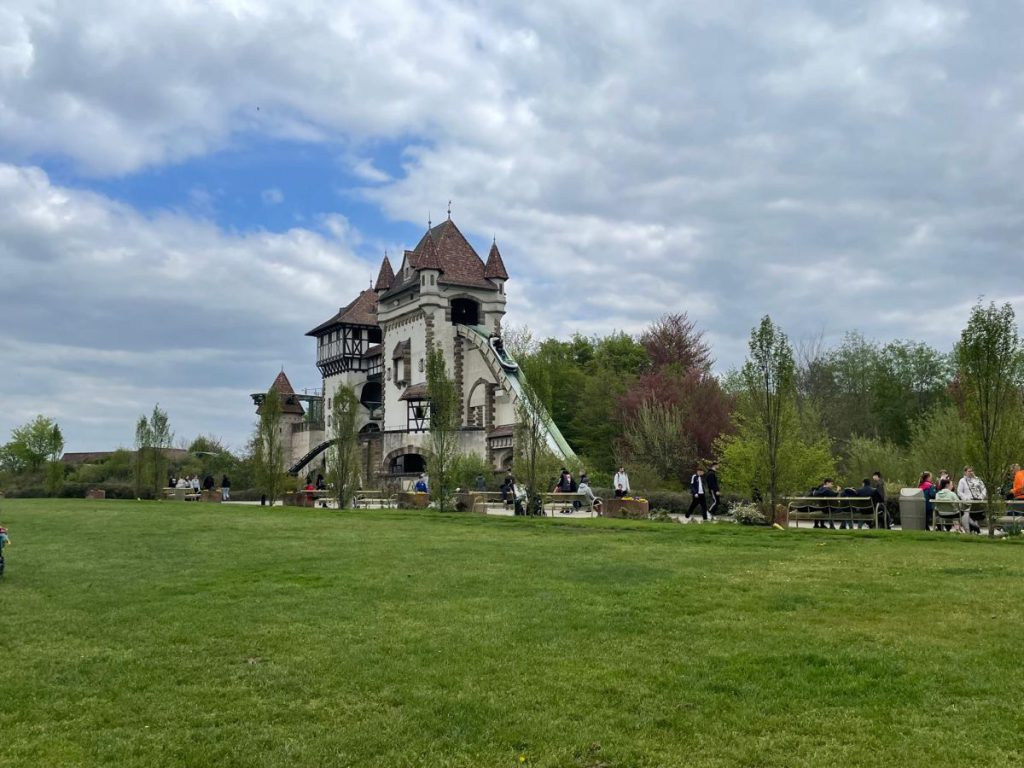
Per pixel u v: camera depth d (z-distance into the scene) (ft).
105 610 45.50
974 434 80.33
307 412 357.20
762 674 32.81
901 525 93.86
